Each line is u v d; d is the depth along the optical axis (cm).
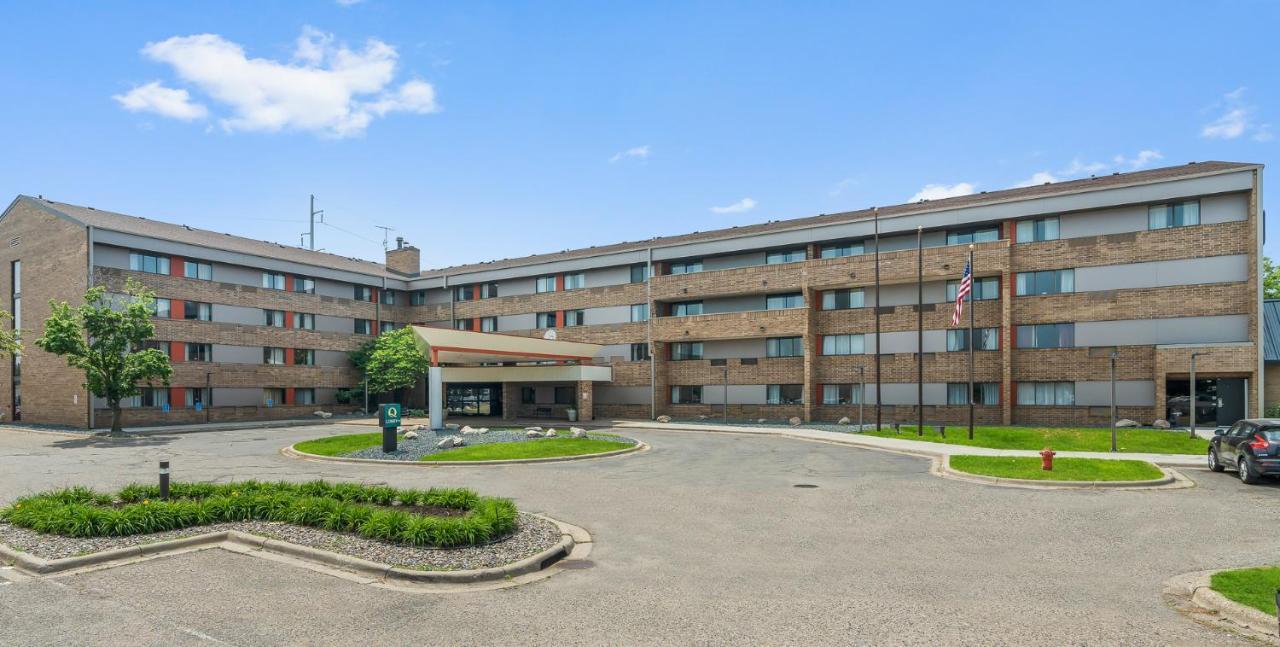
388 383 4984
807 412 4009
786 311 4131
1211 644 674
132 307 3453
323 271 5153
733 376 4450
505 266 5397
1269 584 823
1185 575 912
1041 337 3556
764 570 945
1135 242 3344
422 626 725
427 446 2516
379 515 1080
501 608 784
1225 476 1852
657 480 1800
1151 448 2536
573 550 1061
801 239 4119
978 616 754
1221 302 3148
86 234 3834
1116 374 3359
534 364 4831
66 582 870
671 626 725
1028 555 1026
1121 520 1282
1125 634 700
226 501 1203
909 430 3250
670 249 4588
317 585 864
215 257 4441
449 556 961
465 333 3462
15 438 3238
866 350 4019
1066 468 1878
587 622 738
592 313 4934
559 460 2248
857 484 1731
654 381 4566
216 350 4456
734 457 2362
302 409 4959
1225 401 3197
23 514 1144
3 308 4356
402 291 5925
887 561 992
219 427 3912
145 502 1163
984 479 1795
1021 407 3600
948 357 3781
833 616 754
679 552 1048
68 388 3912
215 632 702
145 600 802
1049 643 675
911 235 3928
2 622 726
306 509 1149
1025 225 3619
